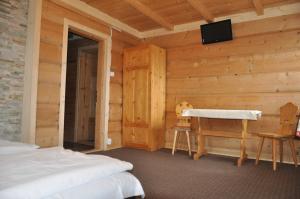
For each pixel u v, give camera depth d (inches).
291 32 147.4
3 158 59.9
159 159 144.1
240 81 162.7
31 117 119.9
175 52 191.9
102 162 58.7
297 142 141.3
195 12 169.0
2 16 114.7
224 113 136.9
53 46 135.0
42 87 128.5
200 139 155.9
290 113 136.6
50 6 133.9
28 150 72.2
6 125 115.2
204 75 177.6
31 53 121.7
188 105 175.6
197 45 182.2
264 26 156.0
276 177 108.8
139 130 178.9
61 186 45.5
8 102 116.2
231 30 164.6
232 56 166.7
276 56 151.2
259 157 144.1
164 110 191.6
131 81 185.0
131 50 186.1
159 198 80.5
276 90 149.9
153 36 204.7
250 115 128.6
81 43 217.9
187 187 92.5
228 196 83.7
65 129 221.6
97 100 173.0
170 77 193.0
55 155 65.1
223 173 114.5
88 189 50.6
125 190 58.8
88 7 158.1
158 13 169.9
